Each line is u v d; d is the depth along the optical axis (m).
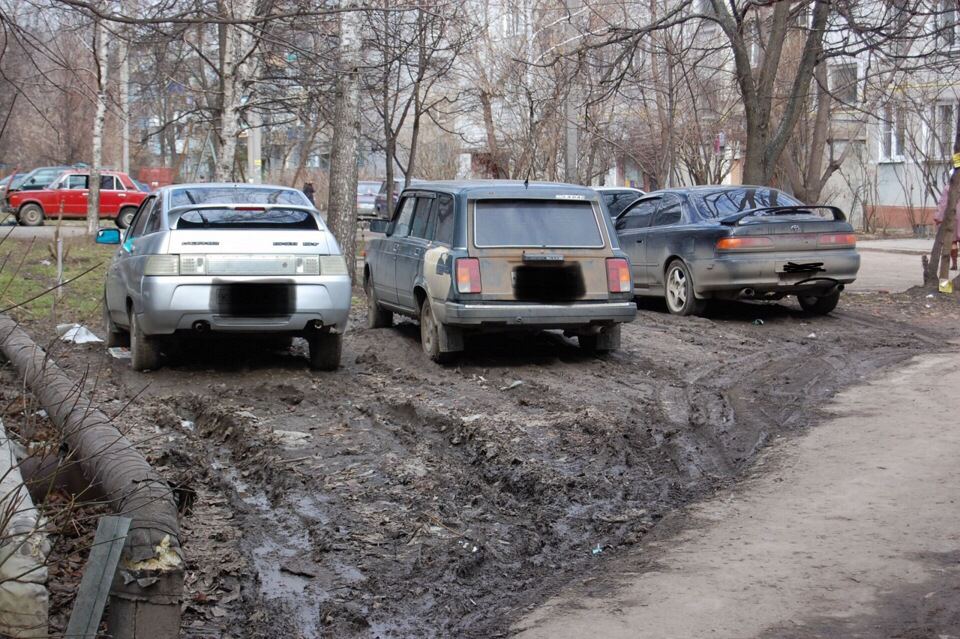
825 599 4.62
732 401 8.83
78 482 5.18
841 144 37.12
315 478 6.62
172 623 3.79
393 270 11.83
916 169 34.09
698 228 13.68
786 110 18.09
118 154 44.19
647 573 5.04
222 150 19.25
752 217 13.36
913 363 10.59
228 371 10.23
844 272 13.45
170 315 9.34
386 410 8.59
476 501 6.21
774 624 4.37
